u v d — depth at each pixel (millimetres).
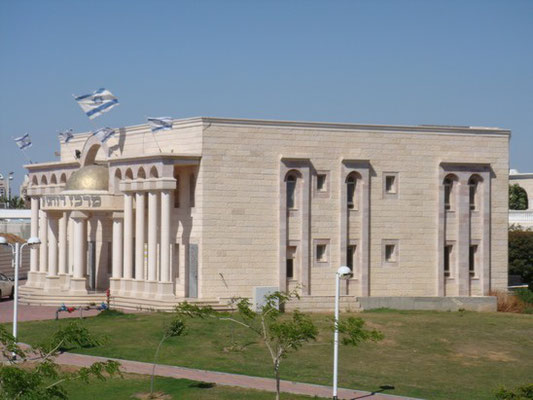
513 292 82062
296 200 75625
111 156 81938
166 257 72812
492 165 81000
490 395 49469
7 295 83438
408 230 78688
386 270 78188
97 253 83500
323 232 76312
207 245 73062
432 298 76312
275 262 74688
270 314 47688
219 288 73312
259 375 51812
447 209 80000
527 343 63094
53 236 81750
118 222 77438
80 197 77375
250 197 74062
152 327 63781
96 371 38281
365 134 77312
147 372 51875
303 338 45781
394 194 78312
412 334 64750
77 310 71625
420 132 78938
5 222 111188
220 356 56312
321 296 74188
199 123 73062
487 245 80688
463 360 58125
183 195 74938
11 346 37906
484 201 80562
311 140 75812
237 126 73750
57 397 36469
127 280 76062
